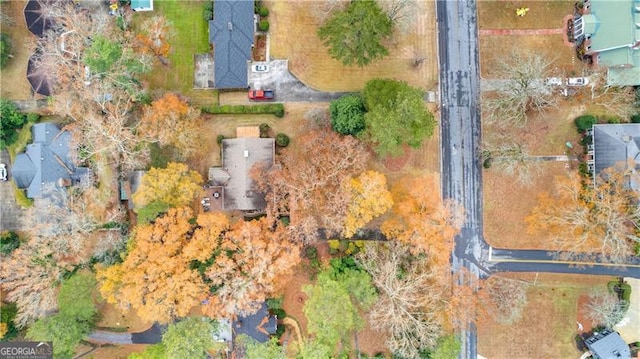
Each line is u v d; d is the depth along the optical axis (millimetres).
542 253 55406
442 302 52188
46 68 53750
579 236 52844
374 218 55562
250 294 48844
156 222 48094
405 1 52031
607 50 52906
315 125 54844
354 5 48969
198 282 47906
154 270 47000
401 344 48719
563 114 55562
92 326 54469
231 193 53906
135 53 53250
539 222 53094
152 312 47438
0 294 55125
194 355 48625
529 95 51531
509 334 55344
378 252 53250
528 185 55406
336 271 52031
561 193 52938
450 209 53875
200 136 54938
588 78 54719
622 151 52188
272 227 53500
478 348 55344
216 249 48969
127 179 55438
